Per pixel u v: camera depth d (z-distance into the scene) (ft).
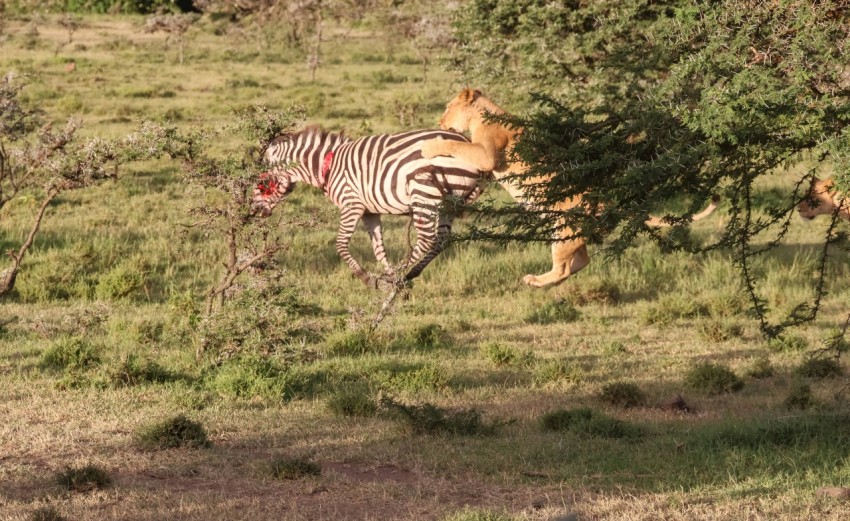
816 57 28.22
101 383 42.50
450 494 30.50
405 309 60.13
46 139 58.39
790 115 28.17
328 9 276.82
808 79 28.02
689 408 41.22
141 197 88.99
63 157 58.08
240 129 49.32
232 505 28.91
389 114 133.69
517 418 39.11
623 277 67.97
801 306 37.45
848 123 28.84
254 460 33.40
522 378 46.19
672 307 60.49
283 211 50.21
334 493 30.37
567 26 67.77
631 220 29.22
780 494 29.55
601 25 63.67
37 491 29.91
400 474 32.48
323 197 91.81
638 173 27.66
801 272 68.13
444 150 56.13
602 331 56.80
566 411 38.34
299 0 242.17
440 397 42.32
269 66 203.82
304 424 37.91
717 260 70.44
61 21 243.19
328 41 250.37
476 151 55.72
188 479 31.60
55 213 82.69
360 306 60.23
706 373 44.65
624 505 28.86
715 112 27.48
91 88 155.74
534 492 30.68
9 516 27.48
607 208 29.86
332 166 61.26
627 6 61.93
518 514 28.17
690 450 34.53
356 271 61.67
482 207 31.99
